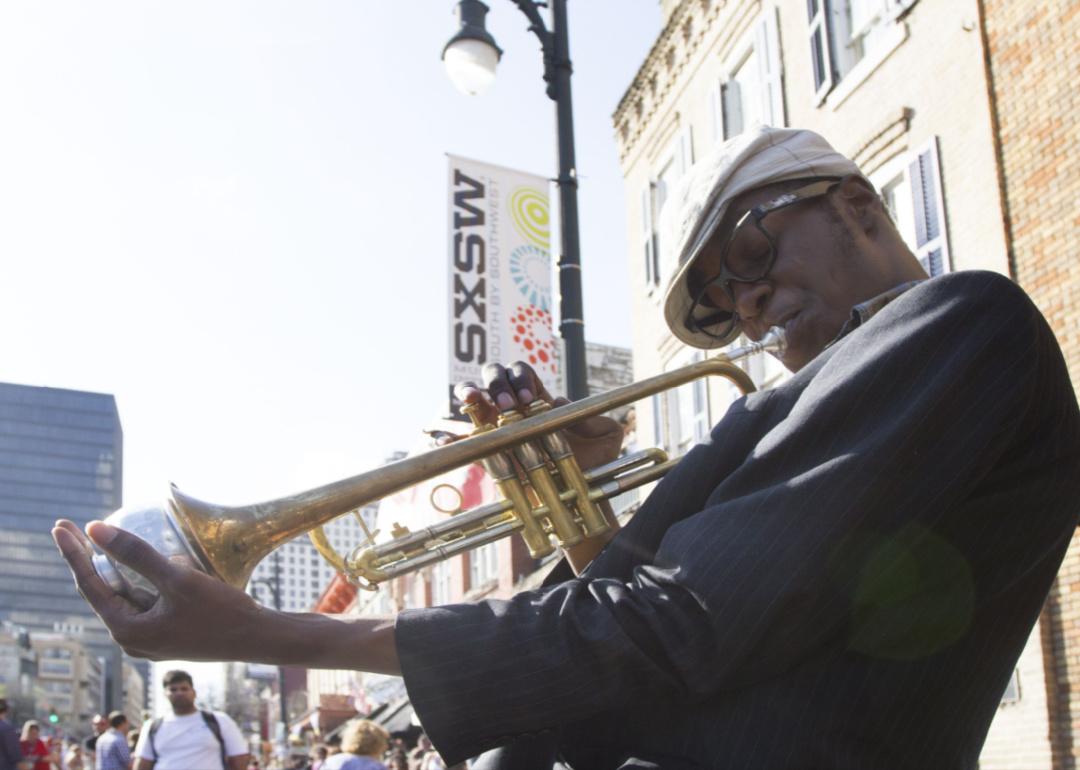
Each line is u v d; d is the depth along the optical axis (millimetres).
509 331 9539
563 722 1171
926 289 1263
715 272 1628
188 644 1174
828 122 11516
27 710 137125
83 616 165875
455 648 1172
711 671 1138
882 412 1195
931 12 9891
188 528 1402
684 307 1749
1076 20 8242
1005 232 8773
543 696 1152
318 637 1193
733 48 13797
